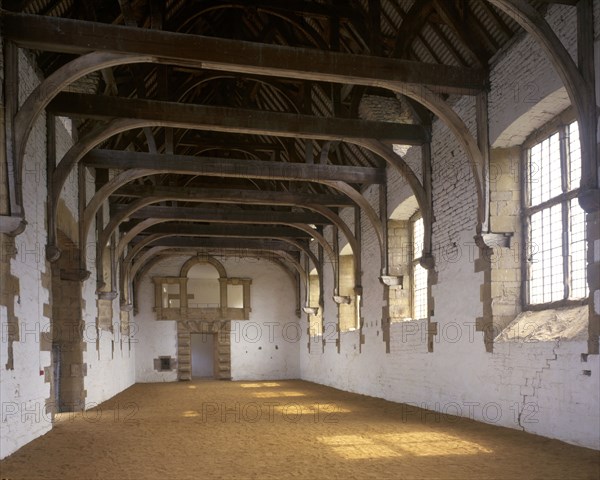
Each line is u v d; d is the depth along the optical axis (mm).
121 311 18781
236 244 21625
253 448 7473
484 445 7352
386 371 13922
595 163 6812
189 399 14867
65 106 9281
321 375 20672
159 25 8898
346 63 8367
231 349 24422
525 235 9070
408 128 11234
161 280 24188
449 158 10648
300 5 10992
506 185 9172
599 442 6668
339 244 18203
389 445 7531
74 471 6254
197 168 11969
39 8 8383
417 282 13312
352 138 10812
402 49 9594
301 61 8141
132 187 14094
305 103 12070
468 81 9133
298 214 17391
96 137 9438
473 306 9648
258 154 18781
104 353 14852
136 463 6637
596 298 6746
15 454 7082
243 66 7895
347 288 18375
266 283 25141
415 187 11281
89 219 11938
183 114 9695
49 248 9086
